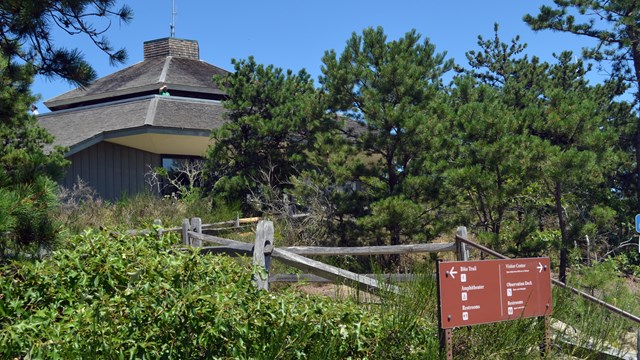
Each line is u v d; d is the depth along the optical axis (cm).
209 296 531
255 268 635
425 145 1432
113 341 501
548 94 1390
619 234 1836
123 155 2234
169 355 516
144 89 2488
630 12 1978
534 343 628
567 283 895
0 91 966
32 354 474
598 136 1311
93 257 579
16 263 562
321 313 580
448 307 573
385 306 632
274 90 2033
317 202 1513
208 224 1566
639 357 726
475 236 1462
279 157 1956
